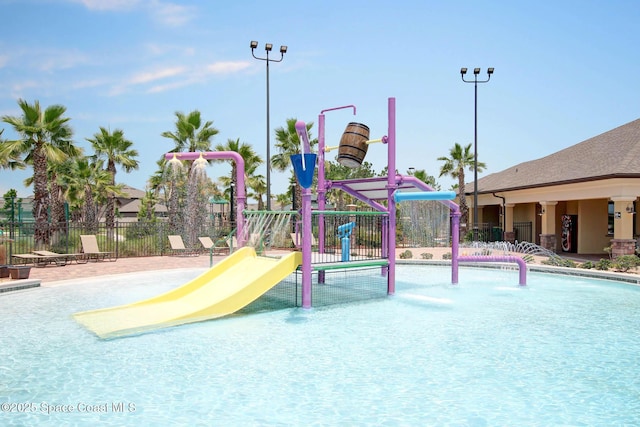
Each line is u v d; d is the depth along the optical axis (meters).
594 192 17.61
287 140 28.80
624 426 3.93
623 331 7.26
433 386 4.86
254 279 8.48
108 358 5.82
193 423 3.97
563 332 7.20
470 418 4.07
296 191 22.77
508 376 5.19
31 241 20.67
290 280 12.51
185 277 13.31
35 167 19.83
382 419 4.05
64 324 7.58
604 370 5.41
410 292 10.88
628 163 16.91
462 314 8.50
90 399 4.52
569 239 21.59
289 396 4.58
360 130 10.59
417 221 23.38
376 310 8.84
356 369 5.41
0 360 5.73
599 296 10.44
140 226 20.28
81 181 32.03
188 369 5.40
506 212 24.41
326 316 8.29
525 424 3.96
